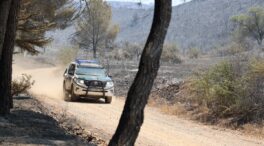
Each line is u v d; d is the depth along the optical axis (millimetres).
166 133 29891
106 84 44219
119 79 67625
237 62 39781
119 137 15484
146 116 38094
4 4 22078
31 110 28922
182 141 27391
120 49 129875
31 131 20531
